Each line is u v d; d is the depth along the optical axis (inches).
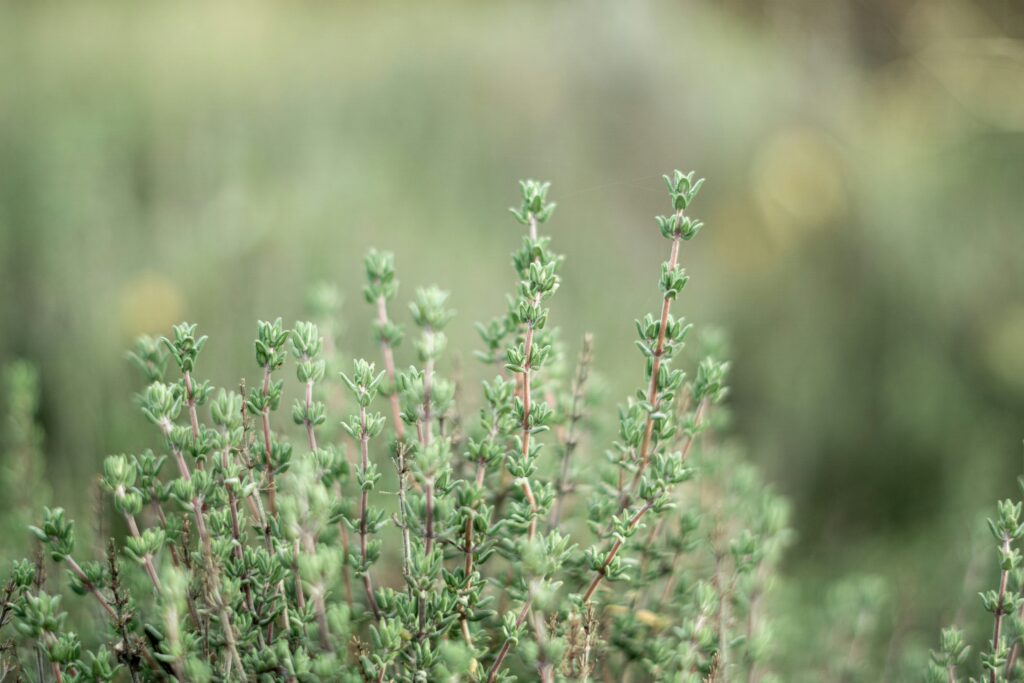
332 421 56.6
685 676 43.6
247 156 187.8
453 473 51.4
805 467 142.6
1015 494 124.0
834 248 182.4
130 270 130.6
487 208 187.5
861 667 65.6
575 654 42.1
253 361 108.7
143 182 169.5
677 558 52.0
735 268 184.1
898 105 269.4
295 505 37.9
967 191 197.3
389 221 166.2
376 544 44.0
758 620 56.6
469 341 121.1
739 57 288.4
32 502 63.2
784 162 209.9
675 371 43.8
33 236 132.6
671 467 42.4
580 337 136.4
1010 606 44.9
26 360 107.7
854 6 295.0
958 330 165.8
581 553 46.9
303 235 149.3
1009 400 153.4
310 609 41.4
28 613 39.6
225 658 41.3
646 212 198.2
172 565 44.9
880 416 149.0
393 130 216.2
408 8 310.7
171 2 285.3
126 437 93.6
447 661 40.0
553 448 54.0
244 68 243.9
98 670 40.4
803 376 154.5
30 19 248.2
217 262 133.9
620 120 233.0
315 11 309.9
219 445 42.1
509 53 251.1
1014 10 265.7
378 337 51.8
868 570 105.6
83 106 199.3
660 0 283.3
